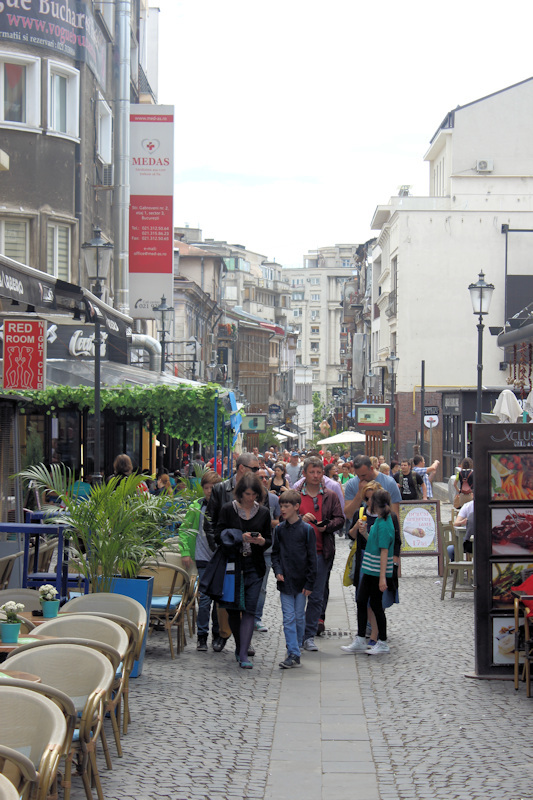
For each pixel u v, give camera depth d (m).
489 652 9.94
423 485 23.47
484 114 65.25
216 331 82.38
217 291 79.56
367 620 11.71
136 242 31.86
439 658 10.91
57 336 22.75
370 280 88.19
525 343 31.06
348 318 107.31
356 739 7.79
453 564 15.11
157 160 31.83
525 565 9.92
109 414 23.30
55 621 7.12
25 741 5.02
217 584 10.50
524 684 9.66
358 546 11.59
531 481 9.91
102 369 22.05
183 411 20.16
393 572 11.24
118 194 31.55
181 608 11.11
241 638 10.59
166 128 31.84
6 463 12.41
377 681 9.84
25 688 5.42
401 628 12.77
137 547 9.84
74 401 19.89
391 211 68.44
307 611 11.73
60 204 26.97
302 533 10.78
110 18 31.14
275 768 7.06
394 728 8.12
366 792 6.53
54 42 26.53
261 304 134.88
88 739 5.96
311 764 7.15
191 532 11.10
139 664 9.89
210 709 8.70
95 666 6.22
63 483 10.23
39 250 26.31
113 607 8.05
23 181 26.09
